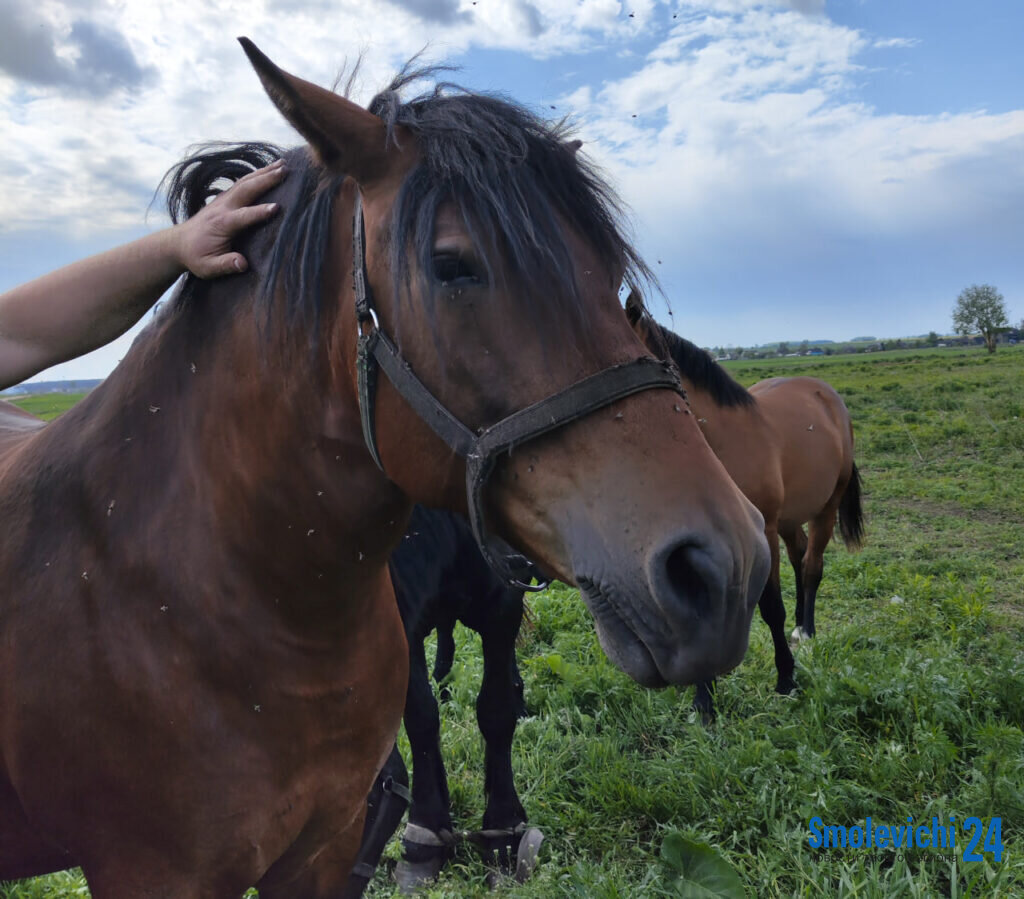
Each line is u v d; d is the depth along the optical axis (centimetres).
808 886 228
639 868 252
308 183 123
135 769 118
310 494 122
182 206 142
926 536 687
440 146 105
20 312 131
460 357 103
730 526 95
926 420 1458
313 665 128
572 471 100
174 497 125
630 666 98
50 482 130
